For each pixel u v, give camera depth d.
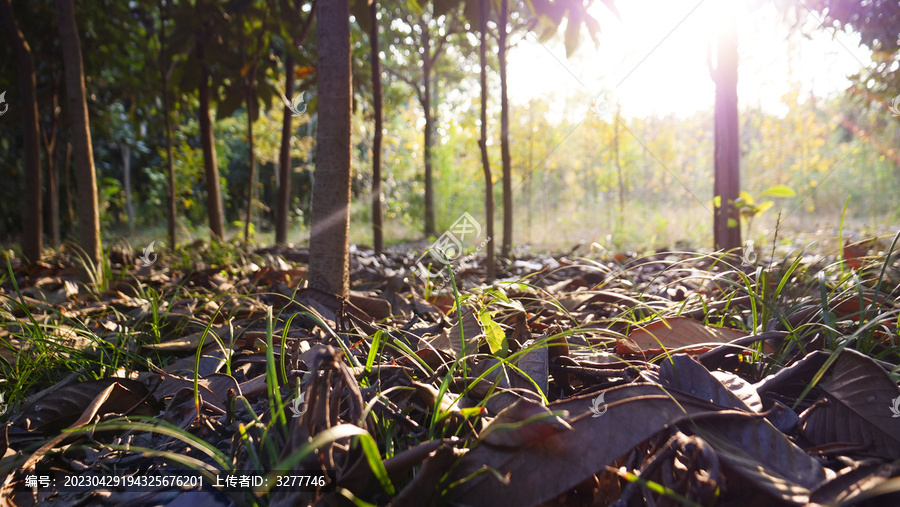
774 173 11.00
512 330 2.03
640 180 12.02
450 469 1.08
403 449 1.25
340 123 2.50
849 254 2.66
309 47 6.85
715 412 1.14
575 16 3.88
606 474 1.10
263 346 1.97
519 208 12.80
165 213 14.27
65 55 3.67
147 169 13.91
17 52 4.59
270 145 14.02
